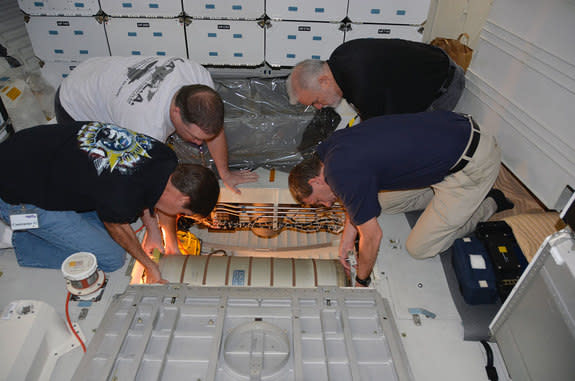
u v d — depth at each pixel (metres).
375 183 1.85
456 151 2.05
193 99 1.99
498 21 2.52
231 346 1.74
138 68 2.35
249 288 2.00
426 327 2.12
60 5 3.10
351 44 2.54
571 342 1.44
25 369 1.66
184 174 1.82
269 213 2.81
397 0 3.08
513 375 1.84
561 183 2.17
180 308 1.88
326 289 2.00
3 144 1.99
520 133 2.42
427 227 2.34
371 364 1.72
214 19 3.17
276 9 3.12
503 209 2.60
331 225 2.84
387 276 2.37
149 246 2.37
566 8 2.03
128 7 3.12
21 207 2.08
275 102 3.13
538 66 2.24
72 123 2.00
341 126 3.07
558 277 1.51
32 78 3.42
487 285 2.15
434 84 2.63
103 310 2.11
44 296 2.19
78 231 2.19
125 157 1.84
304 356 1.72
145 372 1.66
